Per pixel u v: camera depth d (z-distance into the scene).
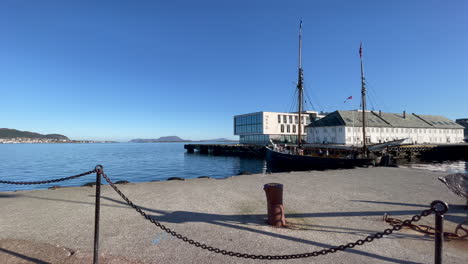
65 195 7.97
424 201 7.30
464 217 5.77
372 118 65.06
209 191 8.70
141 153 88.56
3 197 7.70
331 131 61.56
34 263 3.59
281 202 5.32
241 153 67.75
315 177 11.99
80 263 3.61
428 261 3.73
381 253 4.01
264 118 72.94
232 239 4.52
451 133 72.25
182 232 4.86
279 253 3.97
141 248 4.16
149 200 7.40
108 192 8.47
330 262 3.70
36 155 76.00
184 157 66.12
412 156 46.84
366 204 6.97
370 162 23.44
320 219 5.67
